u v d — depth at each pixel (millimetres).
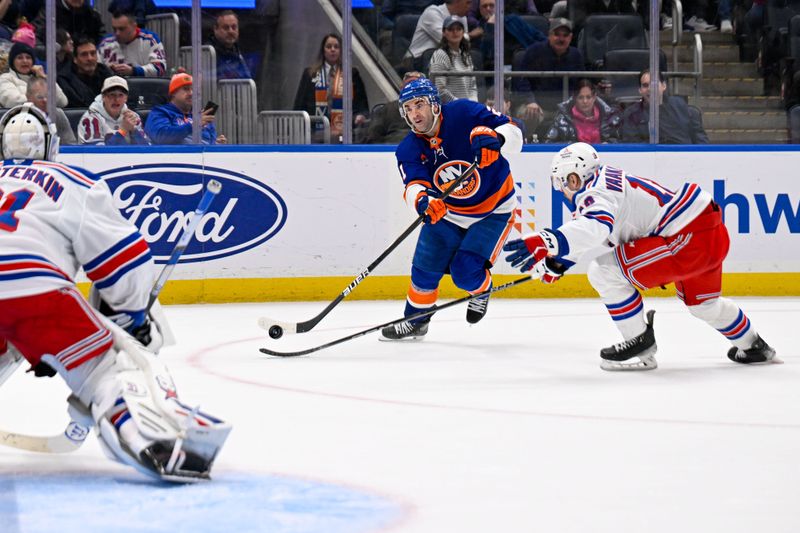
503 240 12555
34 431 7445
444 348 12055
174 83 16969
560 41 17734
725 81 18219
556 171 9891
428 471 6227
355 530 4984
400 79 17594
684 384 9461
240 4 17250
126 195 16609
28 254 5727
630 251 9945
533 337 12938
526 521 5168
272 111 17375
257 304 16797
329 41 17344
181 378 9969
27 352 5926
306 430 7480
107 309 6184
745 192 17594
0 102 16562
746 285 17641
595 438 7168
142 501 5488
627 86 17859
